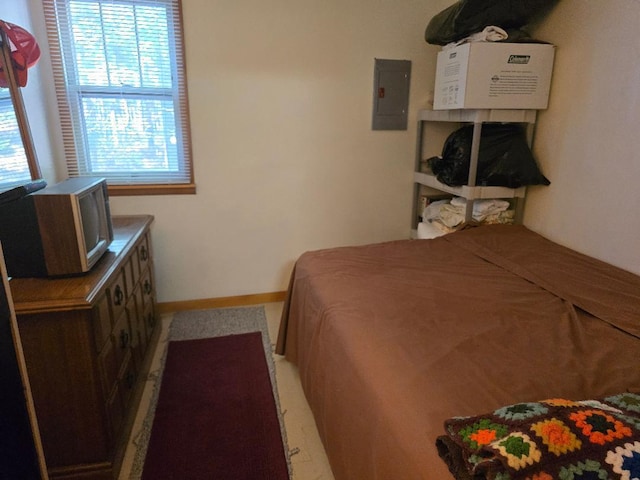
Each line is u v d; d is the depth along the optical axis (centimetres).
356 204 304
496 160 234
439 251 224
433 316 150
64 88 240
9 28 173
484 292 171
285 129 278
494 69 218
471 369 116
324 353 156
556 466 73
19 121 180
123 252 179
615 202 193
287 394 205
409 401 105
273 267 301
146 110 256
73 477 147
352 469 124
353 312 154
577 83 210
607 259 200
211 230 283
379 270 196
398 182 307
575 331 140
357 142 292
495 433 82
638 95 179
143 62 248
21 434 86
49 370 137
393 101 289
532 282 180
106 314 153
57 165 245
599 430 79
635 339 135
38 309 129
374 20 273
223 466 162
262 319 281
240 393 206
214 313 289
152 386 210
